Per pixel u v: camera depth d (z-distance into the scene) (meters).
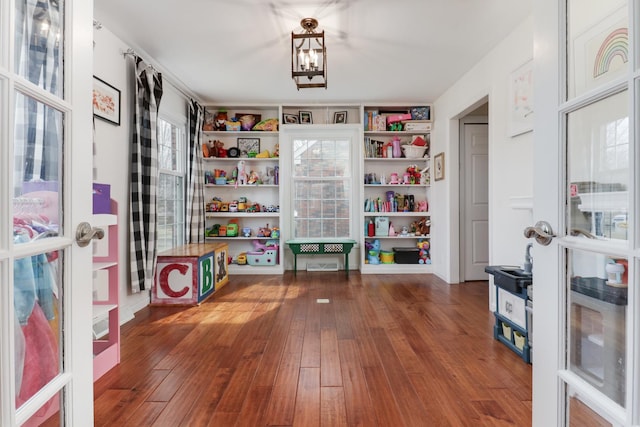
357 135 4.93
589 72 0.83
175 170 3.97
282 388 1.73
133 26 2.63
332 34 2.77
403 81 3.85
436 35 2.79
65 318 0.84
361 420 1.47
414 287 3.92
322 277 4.48
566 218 0.85
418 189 4.98
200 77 3.70
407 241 4.99
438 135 4.48
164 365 1.99
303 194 4.97
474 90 3.41
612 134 0.74
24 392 0.74
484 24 2.62
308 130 4.87
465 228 4.24
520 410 1.54
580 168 0.82
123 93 2.87
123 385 1.77
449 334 2.46
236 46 2.97
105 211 2.08
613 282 0.73
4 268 0.66
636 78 0.65
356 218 4.96
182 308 3.14
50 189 0.81
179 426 1.44
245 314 2.95
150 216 3.05
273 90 4.14
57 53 0.84
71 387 0.84
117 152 2.80
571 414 0.85
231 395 1.67
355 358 2.07
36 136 0.77
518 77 2.64
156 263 3.20
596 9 0.80
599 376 0.77
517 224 2.70
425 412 1.53
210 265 3.58
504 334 2.32
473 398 1.64
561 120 0.85
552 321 0.88
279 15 2.49
